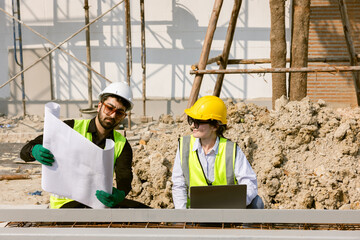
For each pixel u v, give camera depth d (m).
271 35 6.26
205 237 1.26
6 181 5.08
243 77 8.95
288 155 4.67
